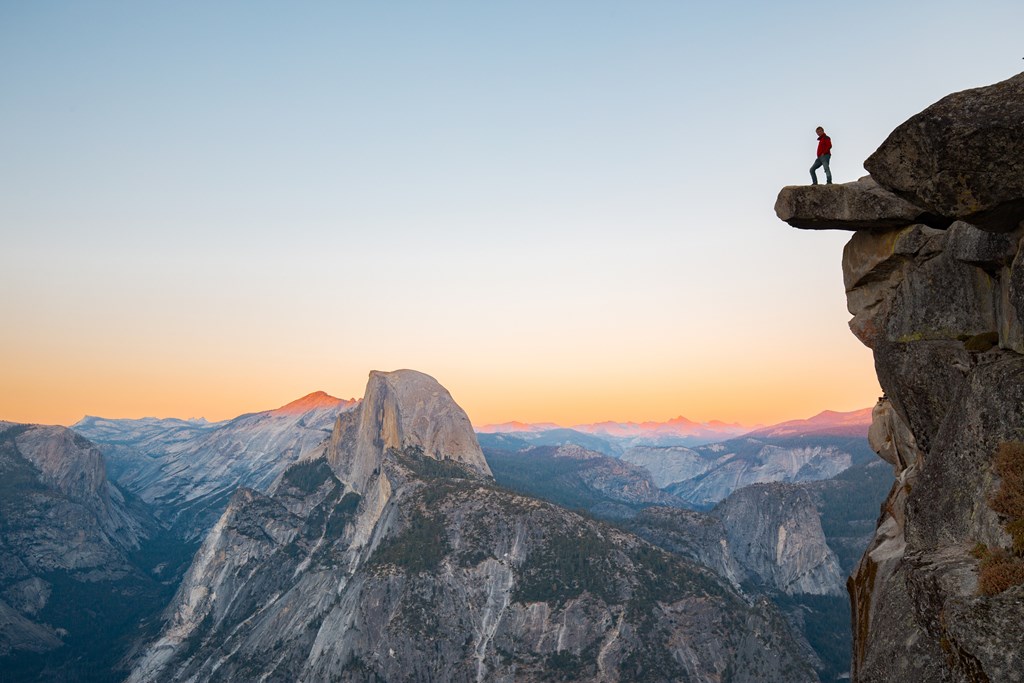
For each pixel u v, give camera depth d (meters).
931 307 26.11
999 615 17.36
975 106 19.69
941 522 22.05
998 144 19.41
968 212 20.55
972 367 23.86
